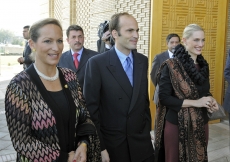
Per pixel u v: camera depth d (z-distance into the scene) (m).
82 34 3.72
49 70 1.73
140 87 2.29
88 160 1.88
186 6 5.19
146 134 2.33
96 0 7.26
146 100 2.39
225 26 5.55
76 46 3.67
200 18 5.32
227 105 3.84
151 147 2.38
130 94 2.23
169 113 2.59
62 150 1.68
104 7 6.79
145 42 5.26
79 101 1.86
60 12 10.05
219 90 5.64
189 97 2.48
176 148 2.55
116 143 2.21
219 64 5.58
